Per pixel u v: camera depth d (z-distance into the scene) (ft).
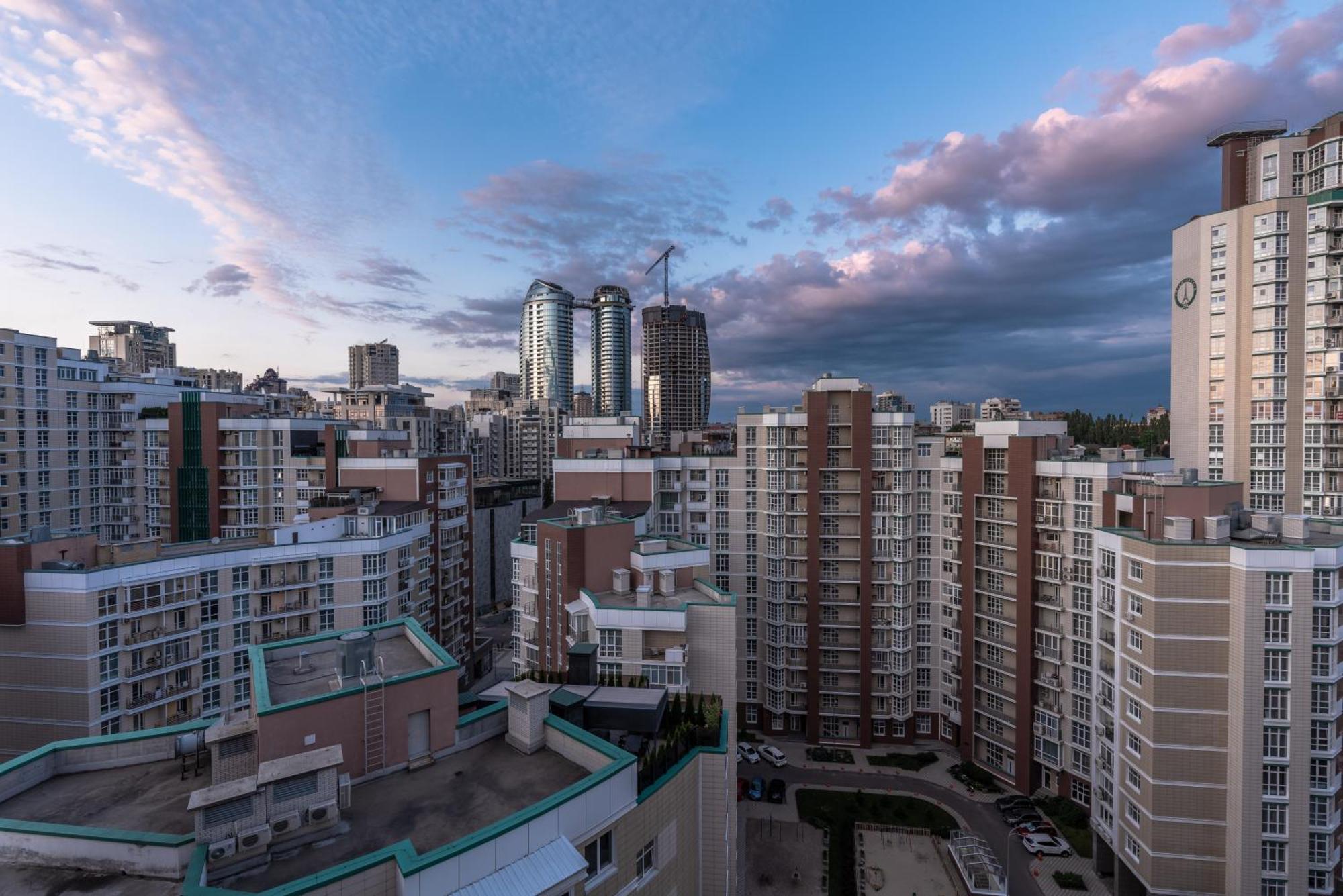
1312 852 154.10
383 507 292.20
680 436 393.29
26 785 98.37
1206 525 167.94
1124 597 177.47
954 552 282.15
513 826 83.35
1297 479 303.27
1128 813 176.86
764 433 302.66
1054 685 242.99
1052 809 234.79
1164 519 171.32
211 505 333.01
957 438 307.37
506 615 485.56
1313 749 154.10
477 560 493.36
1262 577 155.02
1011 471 254.68
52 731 191.62
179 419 336.29
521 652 245.86
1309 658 153.58
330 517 270.67
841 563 294.87
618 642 181.16
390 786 100.63
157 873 79.46
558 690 130.41
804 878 204.85
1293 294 303.48
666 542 221.87
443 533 324.80
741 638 310.04
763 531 304.50
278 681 109.91
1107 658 190.08
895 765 272.51
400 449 376.27
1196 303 332.80
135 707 200.95
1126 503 209.77
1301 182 323.16
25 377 342.44
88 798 96.32
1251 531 171.01
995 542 265.34
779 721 301.02
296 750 94.53
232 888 77.82
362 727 101.04
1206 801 162.30
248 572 234.79
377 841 86.94
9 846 81.92
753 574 309.83
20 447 339.98
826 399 290.35
